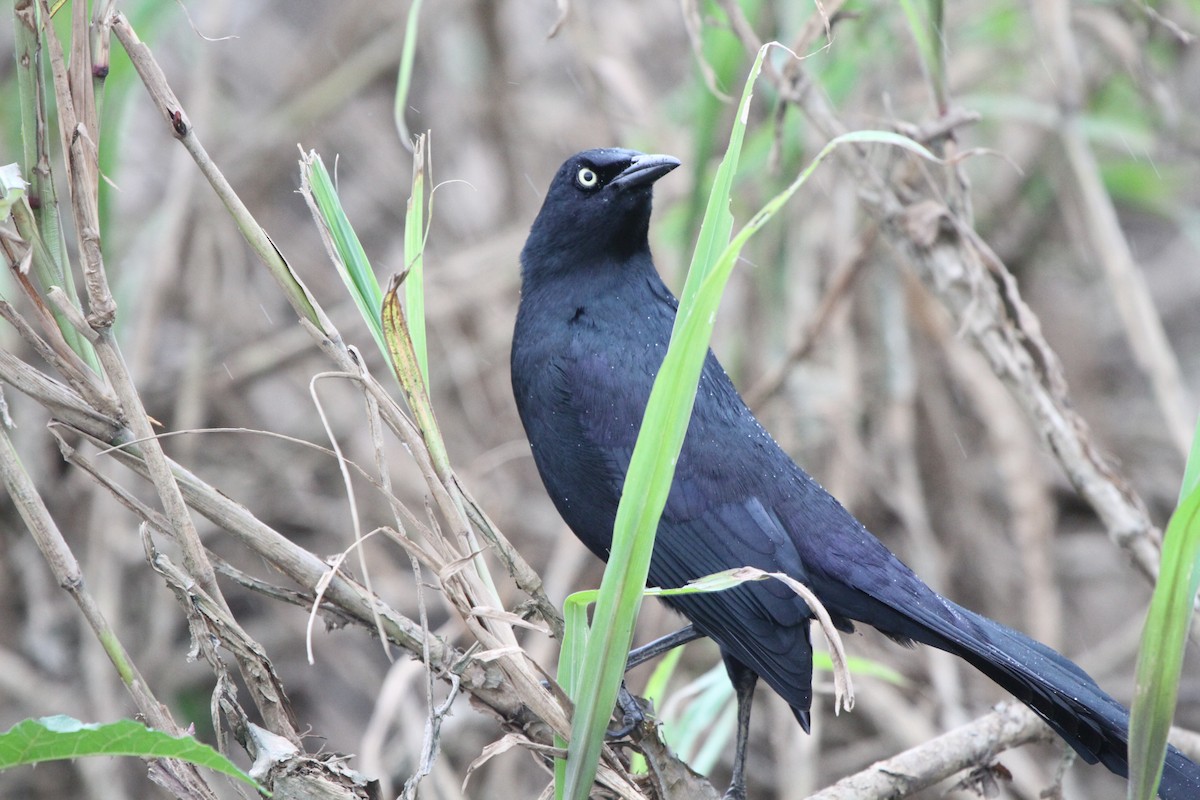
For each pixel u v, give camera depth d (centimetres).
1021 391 885
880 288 1291
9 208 544
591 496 822
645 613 1209
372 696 1270
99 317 546
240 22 1631
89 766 1145
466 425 1363
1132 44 1171
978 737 755
